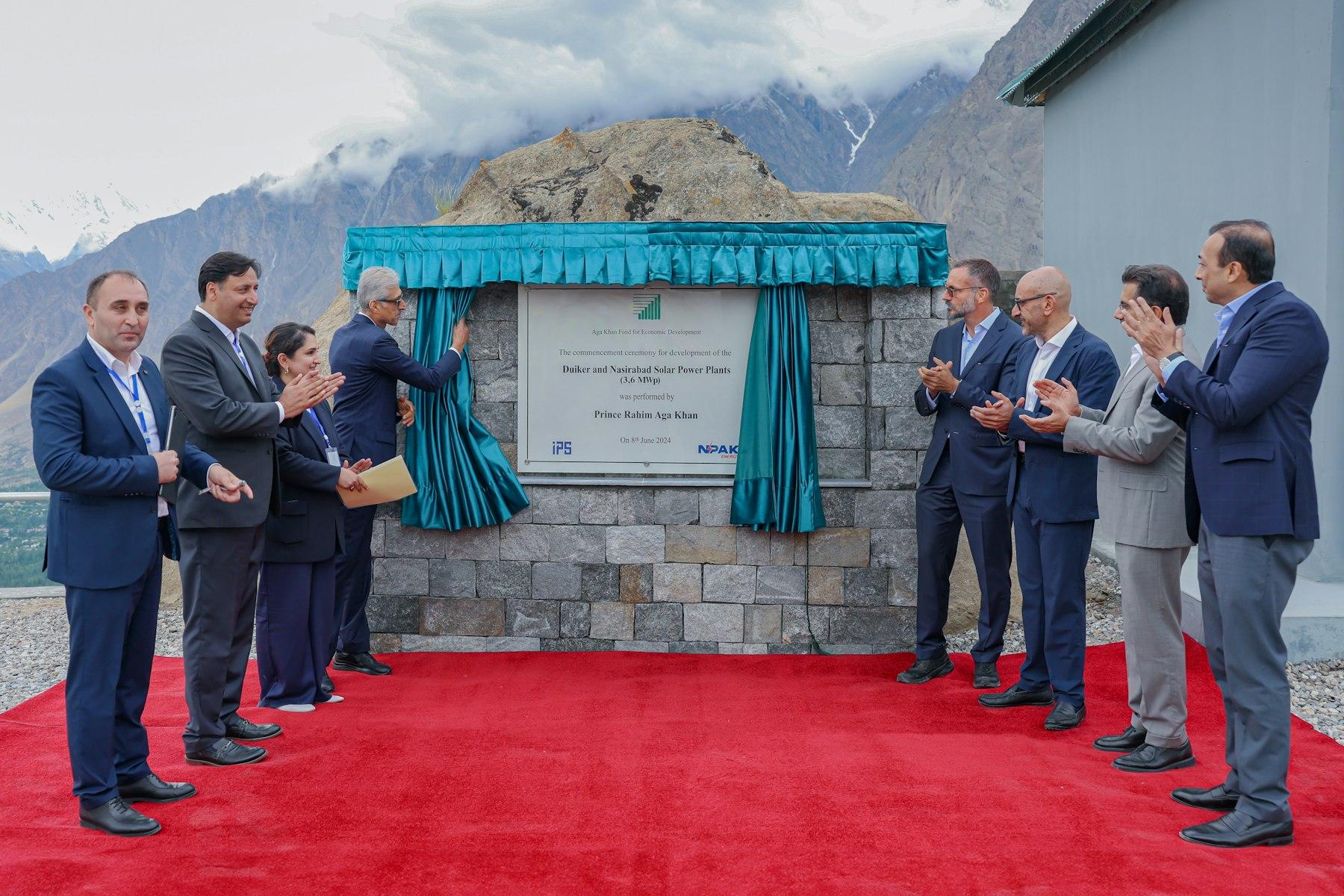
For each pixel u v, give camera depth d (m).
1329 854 3.31
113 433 3.58
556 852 3.36
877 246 6.45
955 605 7.38
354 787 4.02
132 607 3.68
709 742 4.69
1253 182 7.54
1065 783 4.01
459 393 6.61
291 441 5.21
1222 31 8.05
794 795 3.90
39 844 3.44
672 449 6.71
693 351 6.68
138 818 3.57
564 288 6.67
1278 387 3.38
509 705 5.43
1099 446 4.21
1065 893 3.02
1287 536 3.47
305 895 3.04
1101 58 10.62
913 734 4.84
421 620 6.75
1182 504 4.14
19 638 7.45
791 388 6.50
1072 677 4.94
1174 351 3.62
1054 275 5.04
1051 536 4.97
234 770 4.24
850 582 6.63
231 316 4.55
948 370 5.51
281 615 5.29
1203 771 4.17
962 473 5.68
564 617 6.72
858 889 3.06
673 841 3.45
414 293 6.64
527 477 6.71
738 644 6.66
